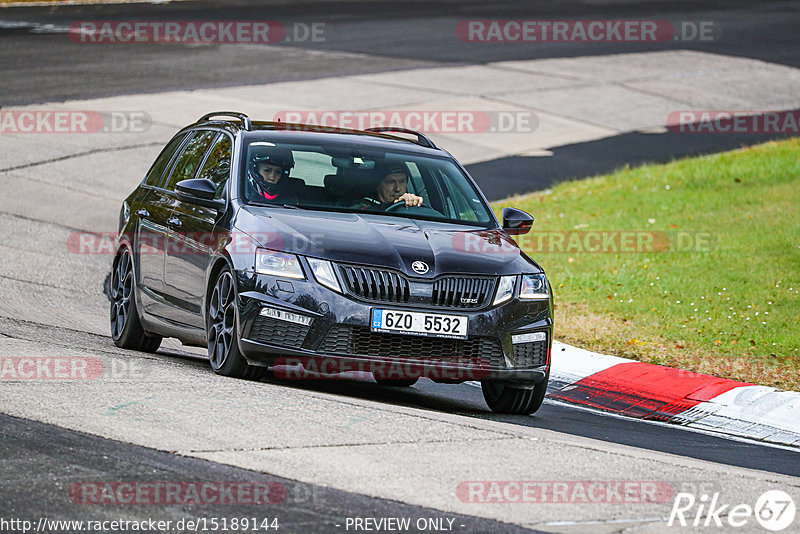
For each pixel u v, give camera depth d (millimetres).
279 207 30500
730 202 65750
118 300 37062
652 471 23188
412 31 132500
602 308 45594
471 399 33844
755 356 39031
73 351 31984
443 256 28953
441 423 25688
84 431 22531
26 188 67750
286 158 32219
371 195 31688
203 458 21234
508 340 28969
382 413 26016
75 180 70375
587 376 36875
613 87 107062
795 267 51094
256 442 22484
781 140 88438
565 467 22750
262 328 28047
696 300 46344
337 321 27609
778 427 32625
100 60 107125
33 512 17969
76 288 48500
